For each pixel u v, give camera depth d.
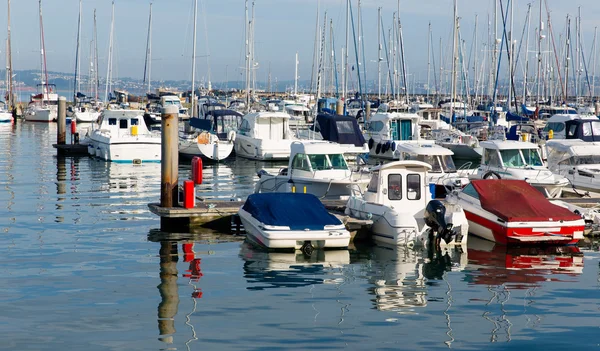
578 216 19.42
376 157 43.94
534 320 12.82
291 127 53.88
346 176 26.33
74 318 12.69
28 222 21.98
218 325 12.38
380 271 16.66
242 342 11.53
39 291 14.41
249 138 43.28
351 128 40.94
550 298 14.32
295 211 19.19
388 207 19.97
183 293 14.44
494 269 16.98
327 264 17.31
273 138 44.00
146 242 19.48
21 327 12.17
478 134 48.22
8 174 34.69
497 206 20.06
